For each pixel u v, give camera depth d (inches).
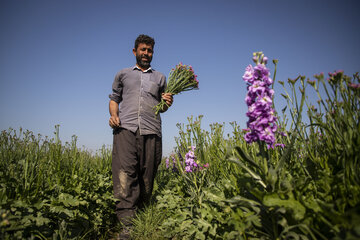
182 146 122.6
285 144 77.2
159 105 128.6
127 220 109.1
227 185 88.7
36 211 86.3
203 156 117.9
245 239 64.5
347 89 58.6
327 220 56.2
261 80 64.4
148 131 120.6
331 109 60.9
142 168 122.9
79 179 124.4
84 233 104.9
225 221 81.4
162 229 110.6
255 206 67.0
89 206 120.0
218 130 116.3
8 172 93.0
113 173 117.7
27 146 111.7
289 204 56.7
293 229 61.0
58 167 111.2
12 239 71.2
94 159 192.5
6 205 75.8
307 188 67.1
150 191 127.9
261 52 64.3
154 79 129.6
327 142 70.4
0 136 110.1
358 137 55.6
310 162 74.2
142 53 128.7
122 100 125.6
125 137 116.7
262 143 64.9
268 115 61.8
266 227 65.9
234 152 92.4
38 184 89.5
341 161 65.2
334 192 59.2
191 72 135.5
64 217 95.8
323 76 59.0
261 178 67.2
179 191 139.3
